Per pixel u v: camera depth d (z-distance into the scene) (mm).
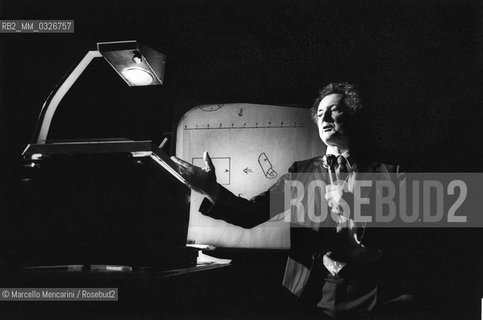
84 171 2730
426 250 2682
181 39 3119
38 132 2148
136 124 3176
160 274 1952
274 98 2992
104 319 2543
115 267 2139
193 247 2795
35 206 2922
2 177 3027
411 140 2809
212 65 3084
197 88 3092
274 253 2799
